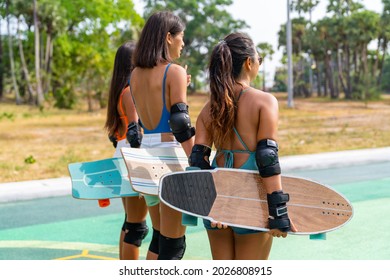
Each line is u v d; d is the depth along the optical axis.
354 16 76.31
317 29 83.44
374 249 5.92
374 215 7.62
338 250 5.91
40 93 56.94
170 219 3.72
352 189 9.85
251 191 3.09
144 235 4.43
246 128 3.15
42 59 61.84
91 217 7.95
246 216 3.04
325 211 3.18
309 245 6.14
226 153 3.23
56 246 6.36
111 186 3.96
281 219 2.98
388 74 108.81
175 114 3.62
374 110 45.66
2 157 15.91
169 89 3.72
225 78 3.19
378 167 12.73
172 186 3.01
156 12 3.88
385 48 80.94
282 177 3.21
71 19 61.88
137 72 3.90
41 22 58.38
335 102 65.56
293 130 24.92
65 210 8.45
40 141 21.34
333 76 86.94
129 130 4.16
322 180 10.89
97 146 19.27
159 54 3.78
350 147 16.97
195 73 95.06
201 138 3.31
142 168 3.56
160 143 3.78
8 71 69.06
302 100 74.88
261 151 3.02
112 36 64.06
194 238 6.59
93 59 45.44
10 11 60.28
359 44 77.25
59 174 12.02
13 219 7.82
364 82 74.12
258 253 3.22
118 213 8.24
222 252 3.30
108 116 4.49
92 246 6.36
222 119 3.17
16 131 26.08
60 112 45.69
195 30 93.50
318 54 88.81
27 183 9.97
